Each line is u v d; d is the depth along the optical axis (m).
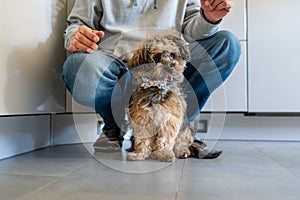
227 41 0.96
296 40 1.25
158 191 0.54
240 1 1.26
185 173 0.69
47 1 1.03
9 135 0.95
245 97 1.28
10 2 0.84
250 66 1.27
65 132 1.26
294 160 0.86
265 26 1.26
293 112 1.27
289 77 1.26
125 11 1.01
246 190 0.55
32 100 0.95
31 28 0.94
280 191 0.55
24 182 0.61
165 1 1.01
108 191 0.54
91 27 1.06
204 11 0.91
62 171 0.72
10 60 0.84
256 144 1.26
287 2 1.25
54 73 1.09
